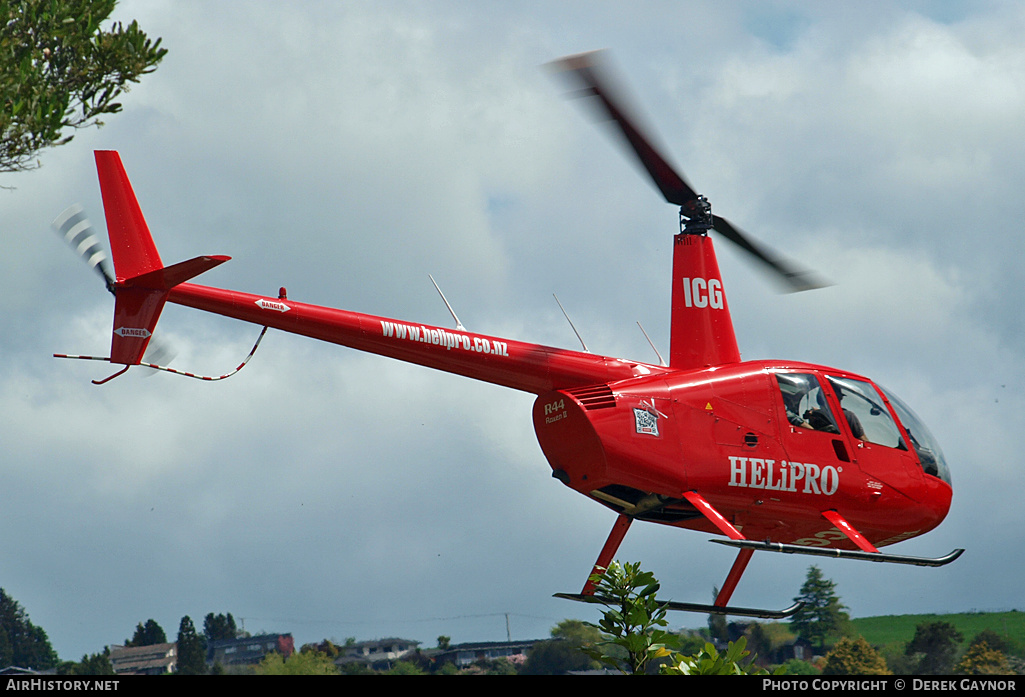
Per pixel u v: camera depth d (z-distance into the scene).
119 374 41.84
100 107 41.44
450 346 45.28
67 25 39.81
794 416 45.47
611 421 42.41
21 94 37.97
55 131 38.88
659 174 48.88
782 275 50.84
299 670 32.00
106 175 42.12
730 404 44.56
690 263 49.84
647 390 43.75
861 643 39.41
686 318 49.25
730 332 49.59
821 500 45.19
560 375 46.53
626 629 30.73
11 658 32.34
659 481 42.78
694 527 47.38
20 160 38.75
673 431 43.22
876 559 41.53
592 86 41.16
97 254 41.00
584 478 43.91
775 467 44.28
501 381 46.62
